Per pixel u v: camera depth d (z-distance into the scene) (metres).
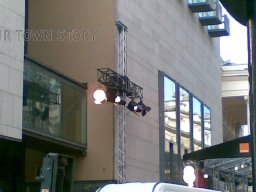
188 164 17.02
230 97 56.75
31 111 19.67
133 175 24.69
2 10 16.67
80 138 23.20
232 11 2.53
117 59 23.89
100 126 23.39
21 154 20.72
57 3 24.88
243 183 30.67
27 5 23.44
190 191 9.89
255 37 2.48
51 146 21.98
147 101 27.25
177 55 33.12
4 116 16.34
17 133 17.00
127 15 25.45
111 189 8.86
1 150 19.44
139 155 25.66
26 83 19.47
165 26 31.12
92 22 24.27
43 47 24.72
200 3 36.19
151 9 28.91
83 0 24.50
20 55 17.47
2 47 16.53
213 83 43.50
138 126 25.81
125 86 22.47
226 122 64.81
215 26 42.38
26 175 23.17
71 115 22.69
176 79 32.47
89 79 23.86
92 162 23.22
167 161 29.31
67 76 22.55
